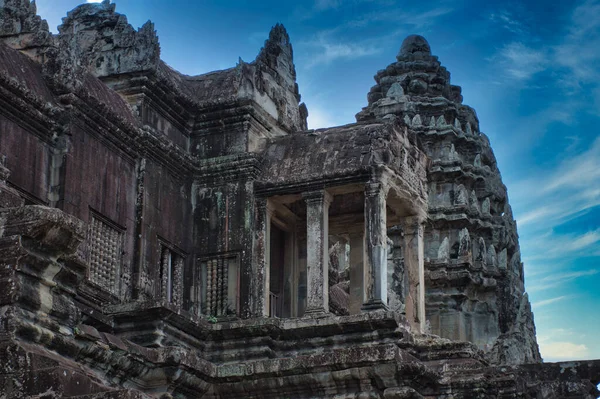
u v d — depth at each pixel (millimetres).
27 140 29266
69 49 30844
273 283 35656
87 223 30594
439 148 55312
